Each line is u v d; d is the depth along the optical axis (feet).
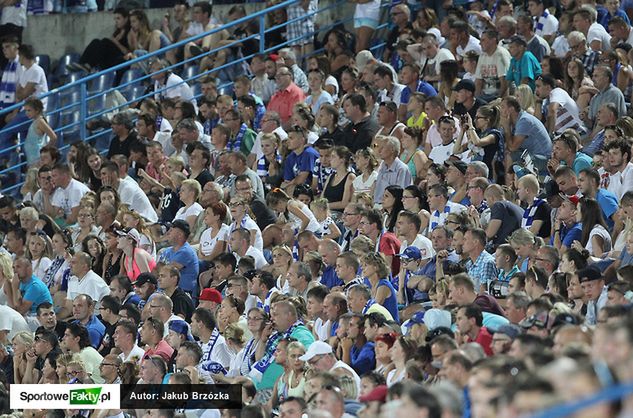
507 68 205.46
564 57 210.18
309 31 240.12
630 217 146.10
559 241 154.81
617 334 67.41
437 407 72.08
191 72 240.94
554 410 57.77
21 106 232.53
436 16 232.12
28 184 210.59
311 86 214.69
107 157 213.66
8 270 175.11
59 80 254.68
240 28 241.76
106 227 181.88
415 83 207.62
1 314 166.20
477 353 99.86
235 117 204.64
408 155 186.39
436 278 150.71
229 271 165.17
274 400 131.85
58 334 164.14
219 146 200.44
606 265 140.56
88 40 260.42
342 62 225.56
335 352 134.31
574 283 128.16
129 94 241.76
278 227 173.88
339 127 198.08
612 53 203.31
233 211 172.24
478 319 117.50
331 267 156.04
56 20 261.65
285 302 137.69
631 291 120.37
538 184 160.45
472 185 163.73
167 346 146.10
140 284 162.81
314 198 188.14
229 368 142.92
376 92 206.49
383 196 169.89
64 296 176.96
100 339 160.35
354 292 138.21
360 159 180.45
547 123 193.36
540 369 68.90
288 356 128.47
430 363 114.93
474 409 72.43
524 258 146.20
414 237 156.76
